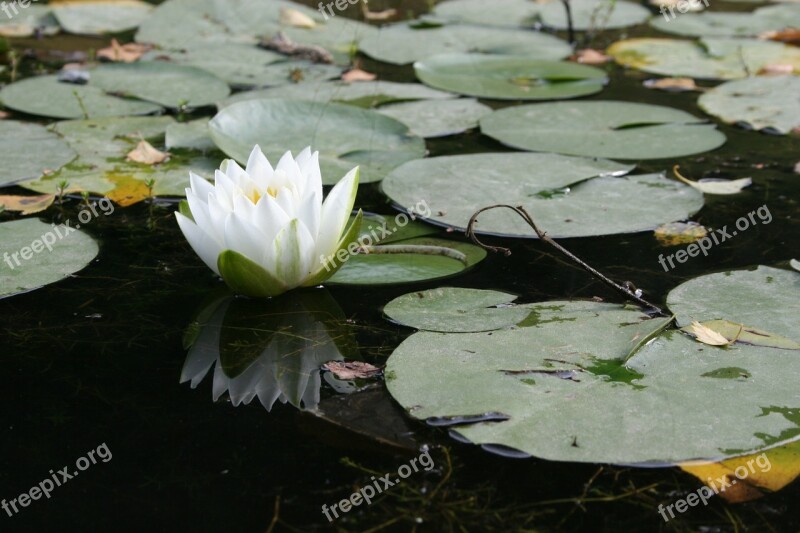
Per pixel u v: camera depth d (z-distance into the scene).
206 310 2.04
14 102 3.50
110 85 3.73
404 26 4.92
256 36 4.66
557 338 1.84
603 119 3.33
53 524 1.39
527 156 2.91
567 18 4.95
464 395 1.65
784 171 2.88
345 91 3.72
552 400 1.63
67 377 1.78
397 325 1.95
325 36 4.68
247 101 3.13
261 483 1.48
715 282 2.09
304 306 2.05
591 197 2.61
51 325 1.96
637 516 1.40
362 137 3.10
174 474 1.50
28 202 2.59
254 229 1.96
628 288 2.06
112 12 5.10
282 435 1.60
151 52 4.33
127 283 2.16
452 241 2.35
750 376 1.70
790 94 3.63
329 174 2.77
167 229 2.47
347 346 1.87
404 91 3.74
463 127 3.30
